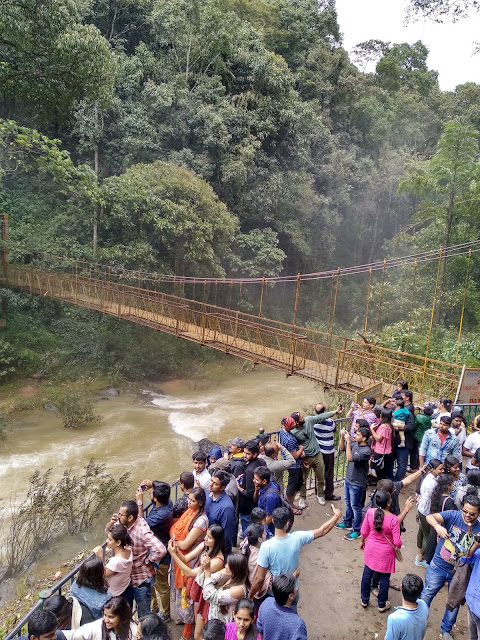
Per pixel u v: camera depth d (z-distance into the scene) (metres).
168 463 11.93
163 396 17.17
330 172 28.88
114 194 19.06
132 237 20.16
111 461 11.89
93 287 18.33
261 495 4.27
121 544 3.64
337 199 29.31
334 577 4.79
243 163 23.55
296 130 26.50
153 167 20.38
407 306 19.55
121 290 18.53
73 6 15.01
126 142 21.77
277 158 26.55
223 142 23.22
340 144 32.38
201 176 22.62
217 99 24.55
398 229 31.67
